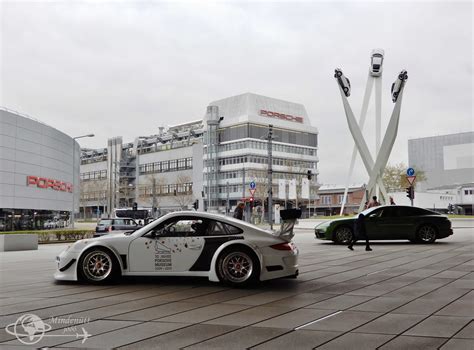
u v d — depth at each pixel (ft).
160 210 328.90
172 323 21.43
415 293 28.66
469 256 49.19
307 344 18.02
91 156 437.99
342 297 27.61
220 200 356.79
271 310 24.12
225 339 18.75
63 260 32.78
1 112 150.41
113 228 95.25
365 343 18.10
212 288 30.78
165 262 31.68
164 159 349.00
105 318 22.44
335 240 68.59
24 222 164.14
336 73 127.85
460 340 18.35
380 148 124.57
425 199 298.76
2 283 33.96
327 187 446.60
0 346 18.10
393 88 122.62
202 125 382.83
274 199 333.83
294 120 382.42
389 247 62.03
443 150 459.73
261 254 30.71
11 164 154.92
